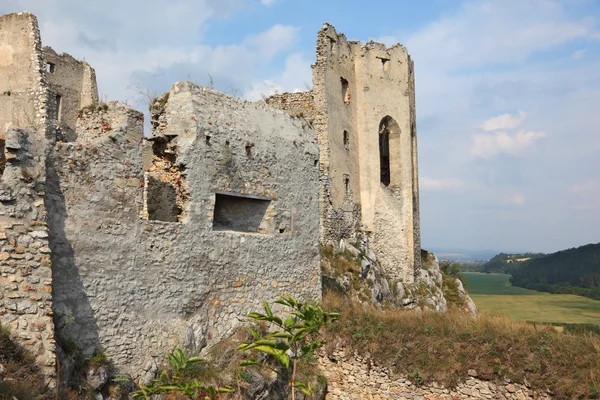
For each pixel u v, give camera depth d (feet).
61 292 28.86
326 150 75.97
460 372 39.32
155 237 34.47
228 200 44.29
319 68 77.77
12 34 73.56
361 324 45.39
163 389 21.74
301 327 20.51
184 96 38.83
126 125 33.58
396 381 41.60
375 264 78.28
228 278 39.83
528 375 36.86
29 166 27.66
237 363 37.17
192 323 36.29
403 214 86.79
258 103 45.75
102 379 29.35
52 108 74.38
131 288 32.60
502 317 44.62
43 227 27.55
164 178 38.86
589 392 34.06
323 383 44.04
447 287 99.09
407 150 88.28
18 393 23.35
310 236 49.39
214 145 39.78
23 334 25.70
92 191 31.01
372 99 86.43
